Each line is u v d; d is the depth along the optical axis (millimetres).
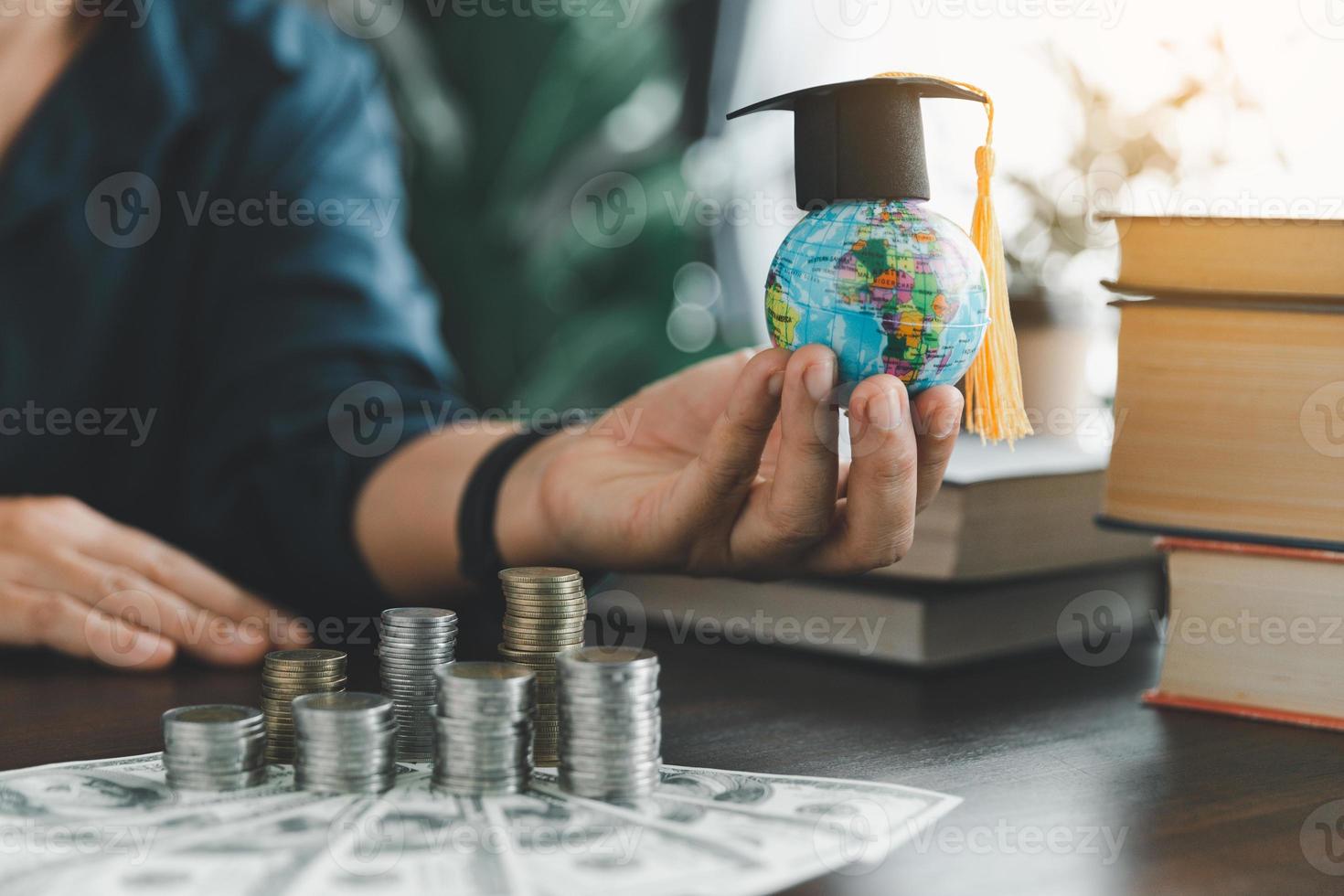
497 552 919
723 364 880
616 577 1071
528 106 2301
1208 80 1602
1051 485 955
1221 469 805
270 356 1164
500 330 2328
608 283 2445
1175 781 667
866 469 669
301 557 1053
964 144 1874
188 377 1271
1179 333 810
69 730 752
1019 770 685
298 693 692
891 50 2180
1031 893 503
